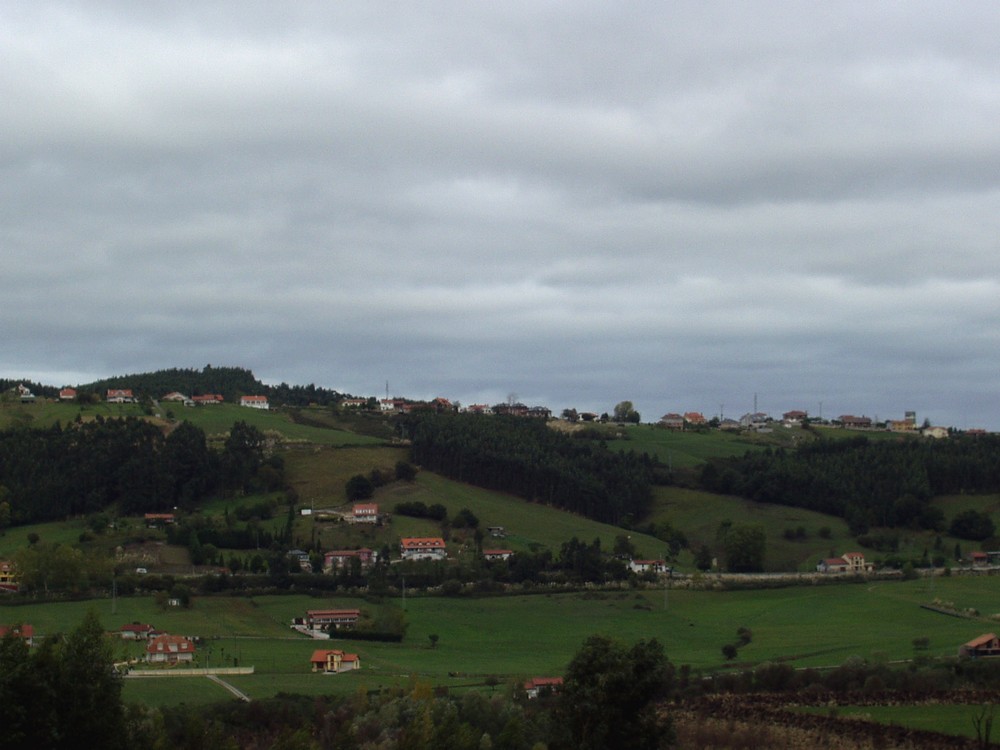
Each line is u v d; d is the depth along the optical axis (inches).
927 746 4795.8
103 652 3740.2
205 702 5462.6
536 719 4660.4
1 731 3435.0
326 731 4731.8
